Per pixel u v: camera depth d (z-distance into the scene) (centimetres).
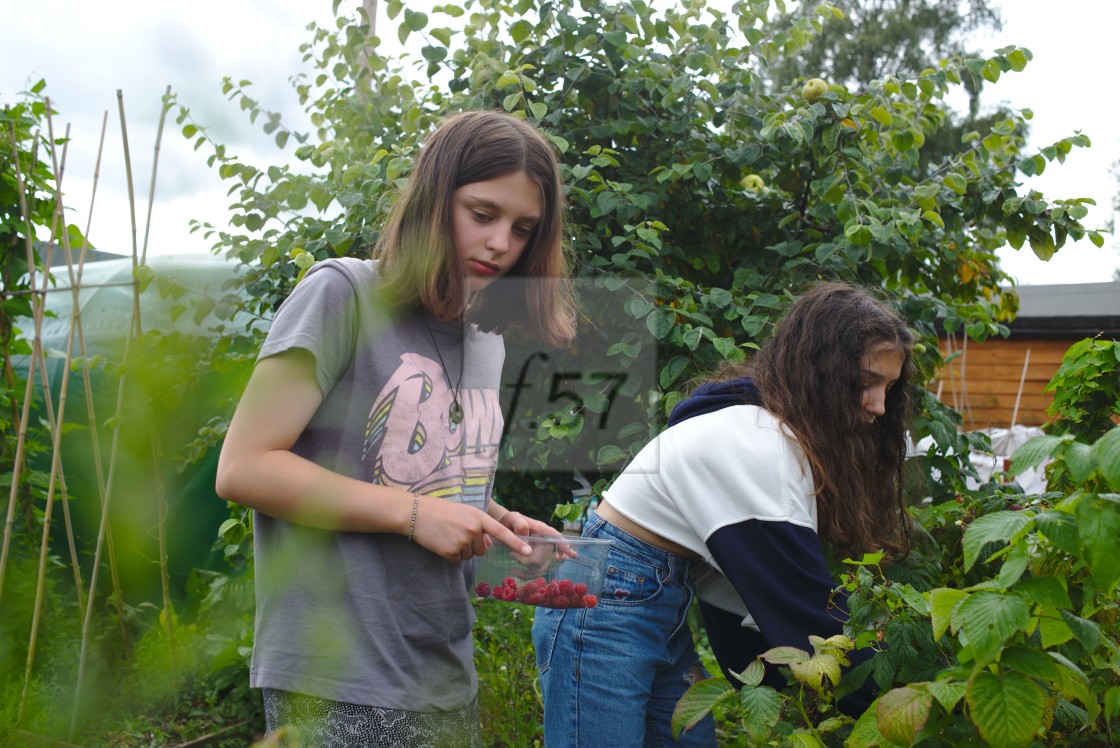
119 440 48
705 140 293
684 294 261
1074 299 885
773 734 153
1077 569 138
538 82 294
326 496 119
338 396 130
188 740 267
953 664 142
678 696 194
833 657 132
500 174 132
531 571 156
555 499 260
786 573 160
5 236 316
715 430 170
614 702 177
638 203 257
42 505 326
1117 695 112
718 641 198
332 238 266
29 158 307
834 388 175
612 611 180
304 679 116
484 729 271
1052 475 191
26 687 50
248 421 120
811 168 290
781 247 273
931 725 121
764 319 248
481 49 293
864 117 280
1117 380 215
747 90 304
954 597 112
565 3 287
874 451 182
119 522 48
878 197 309
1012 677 105
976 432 285
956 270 321
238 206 288
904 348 179
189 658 59
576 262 246
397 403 131
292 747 75
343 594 122
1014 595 105
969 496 240
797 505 163
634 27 281
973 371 841
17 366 381
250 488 118
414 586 130
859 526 176
